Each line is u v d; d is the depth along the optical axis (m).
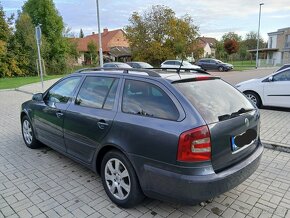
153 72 3.33
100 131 3.40
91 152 3.63
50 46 35.56
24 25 30.33
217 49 59.72
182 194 2.66
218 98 3.17
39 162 4.73
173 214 3.15
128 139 3.04
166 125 2.76
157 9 37.03
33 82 20.75
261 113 8.29
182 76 3.29
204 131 2.63
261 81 8.94
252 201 3.40
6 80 23.45
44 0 37.25
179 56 37.59
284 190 3.66
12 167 4.54
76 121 3.82
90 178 4.10
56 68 34.44
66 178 4.10
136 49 38.25
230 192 3.62
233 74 26.33
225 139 2.83
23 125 5.56
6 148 5.47
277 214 3.13
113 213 3.19
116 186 3.32
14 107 10.41
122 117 3.18
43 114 4.67
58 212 3.22
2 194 3.66
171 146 2.67
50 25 37.50
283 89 8.42
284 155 4.91
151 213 3.18
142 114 3.04
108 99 3.51
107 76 3.67
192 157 2.61
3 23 27.22
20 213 3.21
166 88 2.97
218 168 2.78
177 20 37.22
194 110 2.74
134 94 3.24
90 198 3.53
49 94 4.77
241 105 3.36
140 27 37.47
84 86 3.99
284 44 51.88
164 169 2.75
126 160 3.12
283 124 6.84
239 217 3.09
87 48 53.72
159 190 2.83
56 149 4.53
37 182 3.99
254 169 3.23
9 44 28.59
